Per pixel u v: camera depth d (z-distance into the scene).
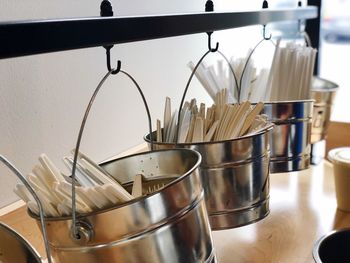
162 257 0.56
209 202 0.80
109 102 1.27
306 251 1.04
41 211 0.54
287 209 1.28
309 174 1.57
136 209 0.53
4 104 0.95
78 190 0.56
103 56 1.23
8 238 0.62
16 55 0.45
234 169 0.79
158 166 0.74
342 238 1.02
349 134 1.66
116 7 1.25
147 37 0.64
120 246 0.54
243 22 0.94
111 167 0.75
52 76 1.07
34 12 1.00
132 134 1.39
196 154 0.66
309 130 1.10
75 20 0.52
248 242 1.09
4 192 0.96
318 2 1.74
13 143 0.98
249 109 0.88
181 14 0.71
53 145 1.09
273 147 1.08
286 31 1.96
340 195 1.25
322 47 1.84
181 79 1.63
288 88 1.19
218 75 1.17
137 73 1.38
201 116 0.91
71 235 0.54
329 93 1.44
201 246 0.61
